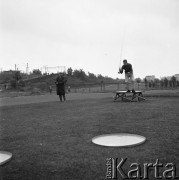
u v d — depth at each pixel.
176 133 6.35
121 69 16.09
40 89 54.09
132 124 7.63
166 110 10.47
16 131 7.32
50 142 6.00
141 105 12.80
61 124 8.14
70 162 4.61
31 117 10.02
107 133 6.66
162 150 5.04
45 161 4.72
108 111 10.79
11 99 25.42
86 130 7.08
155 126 7.23
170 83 45.84
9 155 5.09
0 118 9.96
